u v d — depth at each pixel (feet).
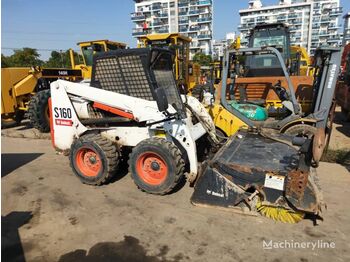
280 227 10.02
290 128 16.07
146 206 11.66
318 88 16.84
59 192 13.16
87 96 13.64
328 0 298.15
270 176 10.28
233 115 16.65
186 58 32.96
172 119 12.26
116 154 13.35
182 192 12.76
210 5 271.28
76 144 13.56
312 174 11.33
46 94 23.90
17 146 20.92
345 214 10.73
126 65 13.29
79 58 33.42
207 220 10.52
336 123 28.30
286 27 26.94
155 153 11.98
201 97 24.49
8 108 25.07
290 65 24.38
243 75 23.21
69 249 9.22
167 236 9.71
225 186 10.97
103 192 13.03
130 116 13.06
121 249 9.14
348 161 15.92
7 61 125.90
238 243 9.27
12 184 14.15
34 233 10.11
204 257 8.69
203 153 15.20
